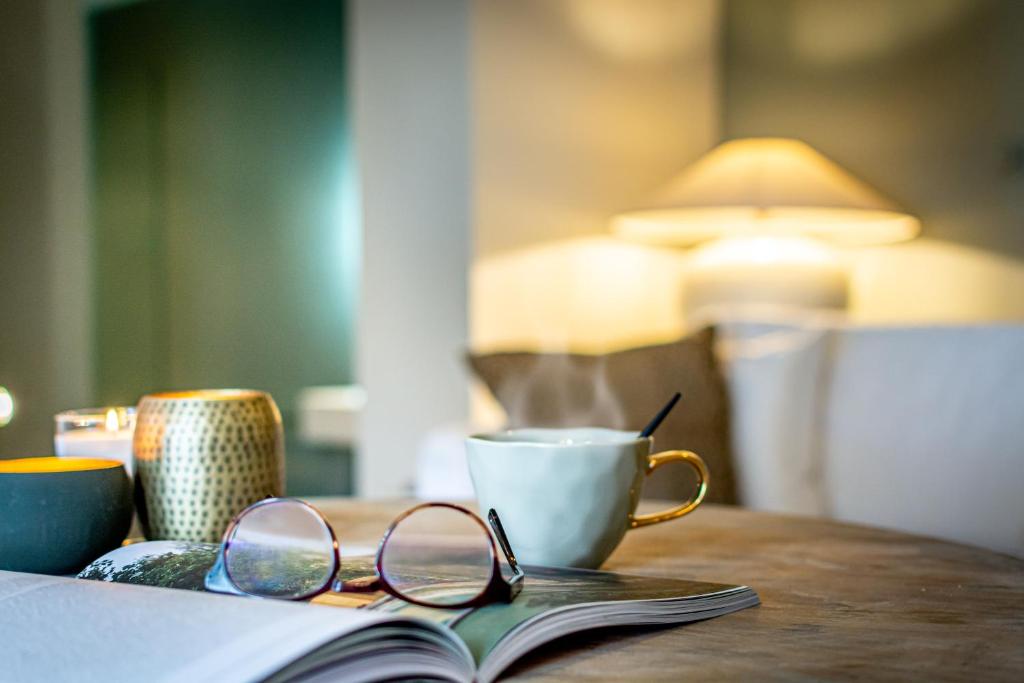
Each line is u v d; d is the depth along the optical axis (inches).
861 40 119.3
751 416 77.5
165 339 183.2
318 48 188.7
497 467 29.4
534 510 29.1
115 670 19.3
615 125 117.8
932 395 75.2
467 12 100.5
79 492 29.0
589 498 29.0
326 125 188.5
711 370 75.7
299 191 190.5
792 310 99.6
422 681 20.2
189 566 26.5
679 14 125.6
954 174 111.7
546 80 109.1
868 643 24.3
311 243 191.3
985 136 109.3
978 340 74.2
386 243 109.9
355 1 112.6
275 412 34.7
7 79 120.0
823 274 100.6
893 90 116.7
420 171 106.2
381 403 111.0
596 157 115.5
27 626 21.7
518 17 105.8
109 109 178.9
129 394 178.7
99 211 176.2
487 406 102.3
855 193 102.0
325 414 159.9
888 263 116.4
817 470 78.5
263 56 191.8
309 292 191.9
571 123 112.2
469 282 101.6
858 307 118.4
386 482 110.6
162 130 184.9
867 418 77.6
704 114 129.4
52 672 19.5
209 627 20.5
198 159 188.5
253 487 33.2
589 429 32.9
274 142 191.6
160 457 32.6
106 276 176.6
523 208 106.7
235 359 190.4
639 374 74.1
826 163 105.7
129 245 179.9
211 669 18.5
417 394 107.3
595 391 74.0
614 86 117.6
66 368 124.6
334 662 19.0
